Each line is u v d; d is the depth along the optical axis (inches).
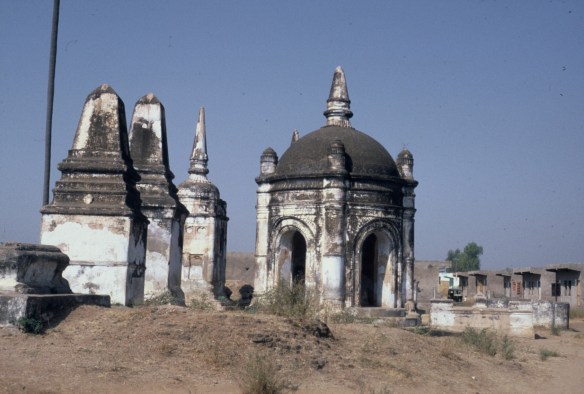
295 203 894.4
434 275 2412.6
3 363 418.3
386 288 901.2
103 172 701.9
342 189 869.8
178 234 885.2
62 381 403.9
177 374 445.1
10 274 519.8
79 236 681.6
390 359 589.0
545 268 1913.1
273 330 531.2
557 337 1160.2
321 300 852.0
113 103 721.0
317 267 870.4
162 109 881.5
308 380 482.6
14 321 482.9
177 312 536.1
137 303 706.2
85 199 690.2
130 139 866.8
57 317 517.0
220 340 500.1
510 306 1323.8
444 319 1109.7
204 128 1332.4
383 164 907.4
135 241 705.6
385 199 893.2
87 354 453.1
